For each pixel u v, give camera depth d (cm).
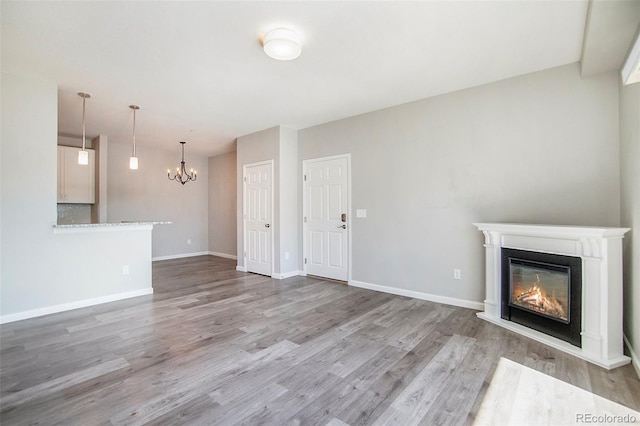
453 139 360
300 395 188
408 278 400
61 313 338
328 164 489
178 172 669
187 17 223
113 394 189
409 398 185
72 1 204
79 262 360
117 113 439
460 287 359
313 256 516
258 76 320
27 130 322
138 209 668
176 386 198
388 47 263
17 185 318
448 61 288
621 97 258
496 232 305
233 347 254
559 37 246
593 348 229
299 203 533
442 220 370
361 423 164
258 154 544
